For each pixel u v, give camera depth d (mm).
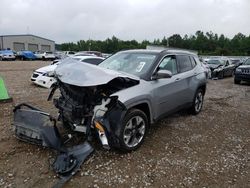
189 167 3918
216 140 5086
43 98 8219
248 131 5766
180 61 5871
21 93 9148
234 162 4160
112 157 4082
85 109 4016
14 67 24031
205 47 98250
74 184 3338
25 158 3920
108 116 3906
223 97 9977
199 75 6520
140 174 3648
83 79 3838
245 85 14539
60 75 4148
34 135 4004
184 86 5766
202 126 5922
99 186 3326
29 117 4207
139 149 4422
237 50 92000
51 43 77125
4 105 7012
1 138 4617
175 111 5652
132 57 5336
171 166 3918
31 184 3289
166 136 5137
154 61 4984
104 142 3861
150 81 4672
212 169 3896
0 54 39844
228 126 6055
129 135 4215
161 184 3443
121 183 3414
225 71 18438
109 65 5355
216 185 3482
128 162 3955
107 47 92562
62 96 4652
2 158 3898
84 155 3750
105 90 4062
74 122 4172
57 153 3994
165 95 5031
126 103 4039
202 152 4477
